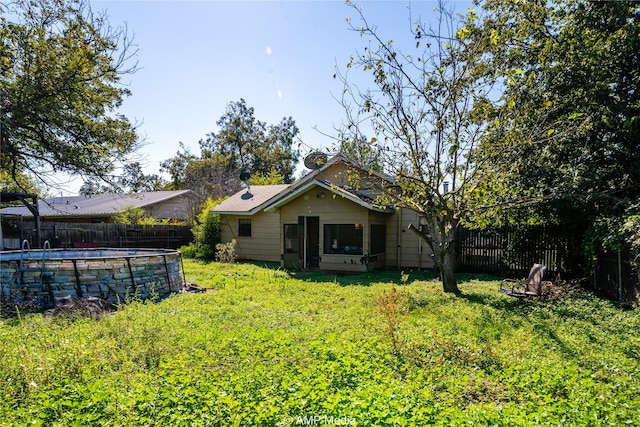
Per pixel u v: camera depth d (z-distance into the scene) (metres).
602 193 8.69
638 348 5.01
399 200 9.36
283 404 3.30
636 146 9.37
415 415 3.08
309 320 6.84
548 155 10.12
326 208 14.93
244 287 10.80
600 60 9.00
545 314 7.00
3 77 14.56
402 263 15.38
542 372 4.07
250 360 4.46
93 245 17.80
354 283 11.50
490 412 3.21
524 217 11.01
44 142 15.91
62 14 15.52
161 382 3.90
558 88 9.65
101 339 5.25
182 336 5.54
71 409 3.38
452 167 8.75
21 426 2.97
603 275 9.19
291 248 16.03
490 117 8.97
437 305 7.80
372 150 9.05
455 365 4.59
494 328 6.02
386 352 4.91
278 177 36.19
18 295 8.37
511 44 10.14
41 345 4.89
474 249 13.65
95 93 16.88
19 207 30.38
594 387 3.78
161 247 21.20
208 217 19.53
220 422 3.14
